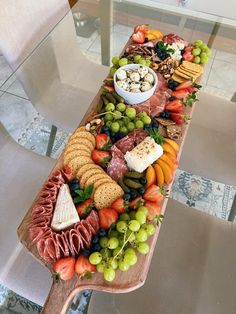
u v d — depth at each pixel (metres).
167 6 1.41
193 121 1.25
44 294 0.79
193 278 0.86
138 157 0.73
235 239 0.95
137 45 1.12
